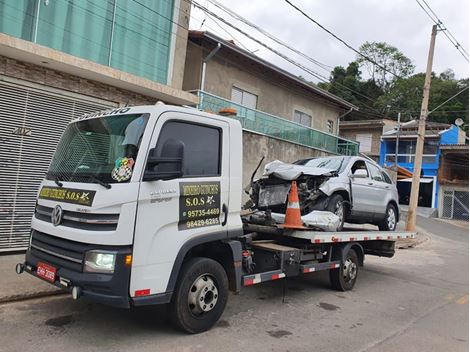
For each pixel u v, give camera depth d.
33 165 8.55
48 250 4.66
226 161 5.33
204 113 5.14
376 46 50.06
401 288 8.47
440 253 14.86
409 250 15.16
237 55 15.93
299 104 20.64
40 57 7.93
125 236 4.22
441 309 7.05
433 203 34.28
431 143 35.22
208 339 4.86
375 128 40.50
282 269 6.27
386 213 10.04
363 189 9.01
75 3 9.69
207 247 5.43
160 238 4.50
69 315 5.36
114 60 10.52
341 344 5.05
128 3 10.75
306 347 4.87
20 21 8.79
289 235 6.74
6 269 7.07
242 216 7.36
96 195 4.27
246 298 6.83
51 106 8.77
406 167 36.25
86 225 4.31
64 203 4.57
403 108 43.66
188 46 15.43
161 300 4.49
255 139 15.19
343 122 41.97
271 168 8.02
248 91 17.50
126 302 4.19
